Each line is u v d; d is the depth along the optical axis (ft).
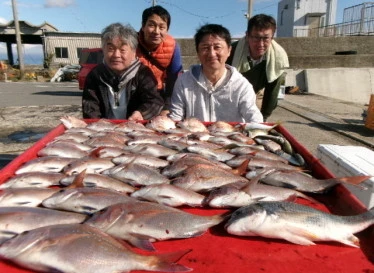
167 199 6.16
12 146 21.24
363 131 25.09
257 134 10.25
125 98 12.68
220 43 11.12
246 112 12.28
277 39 58.03
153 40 14.71
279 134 10.54
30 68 105.70
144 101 12.86
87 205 5.74
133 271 4.43
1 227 5.05
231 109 12.60
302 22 98.22
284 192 6.44
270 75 14.64
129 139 9.56
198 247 5.03
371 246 5.18
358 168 9.49
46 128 26.04
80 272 4.30
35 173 6.91
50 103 39.78
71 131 10.16
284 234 5.18
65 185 6.79
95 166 7.47
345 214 6.11
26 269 4.40
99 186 6.61
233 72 12.13
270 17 13.78
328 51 58.70
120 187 6.72
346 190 6.53
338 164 10.41
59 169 7.50
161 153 8.50
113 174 7.07
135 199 6.03
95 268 4.34
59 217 5.33
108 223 5.11
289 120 28.78
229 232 5.28
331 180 6.84
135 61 12.32
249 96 12.26
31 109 35.01
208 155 8.37
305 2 96.53
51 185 6.85
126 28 11.42
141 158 7.82
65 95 48.60
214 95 12.42
